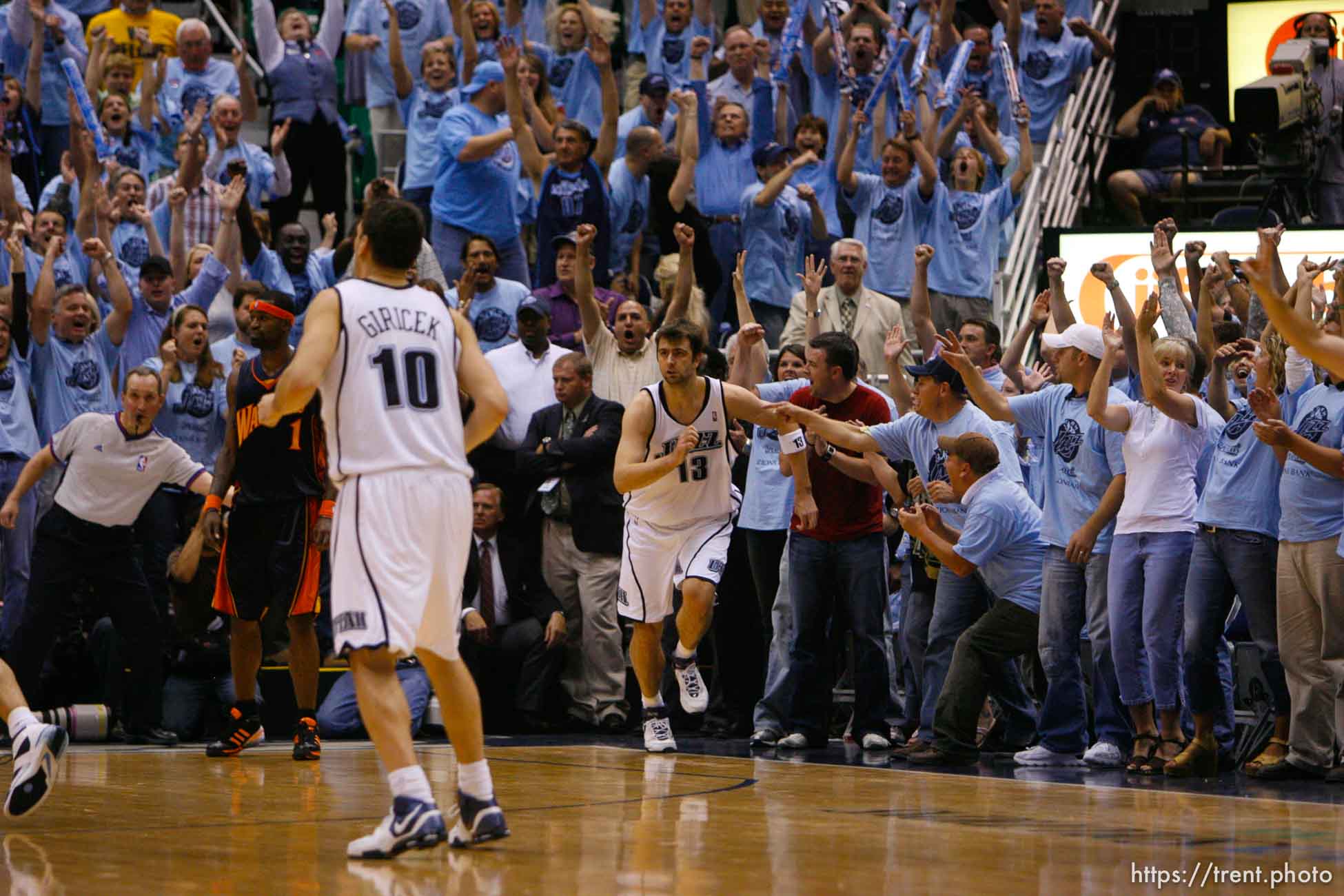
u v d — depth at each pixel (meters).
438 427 15.73
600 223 40.50
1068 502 26.44
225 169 45.56
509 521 35.06
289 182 47.38
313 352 15.23
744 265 42.44
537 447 34.31
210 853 15.46
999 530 26.38
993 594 27.67
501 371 35.81
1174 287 30.31
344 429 15.51
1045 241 40.75
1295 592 24.00
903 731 31.02
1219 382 28.25
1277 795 21.58
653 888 13.31
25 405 33.88
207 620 32.06
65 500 29.58
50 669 32.56
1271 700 25.62
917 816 18.88
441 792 21.69
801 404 30.03
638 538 26.64
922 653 30.25
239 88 49.84
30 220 39.59
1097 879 14.01
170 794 21.14
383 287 15.95
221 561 27.02
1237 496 24.78
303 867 14.48
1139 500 25.14
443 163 42.97
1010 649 26.70
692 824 18.00
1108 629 26.38
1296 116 43.91
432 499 15.41
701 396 25.88
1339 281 23.88
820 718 29.56
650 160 42.38
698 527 26.52
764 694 32.84
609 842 16.31
